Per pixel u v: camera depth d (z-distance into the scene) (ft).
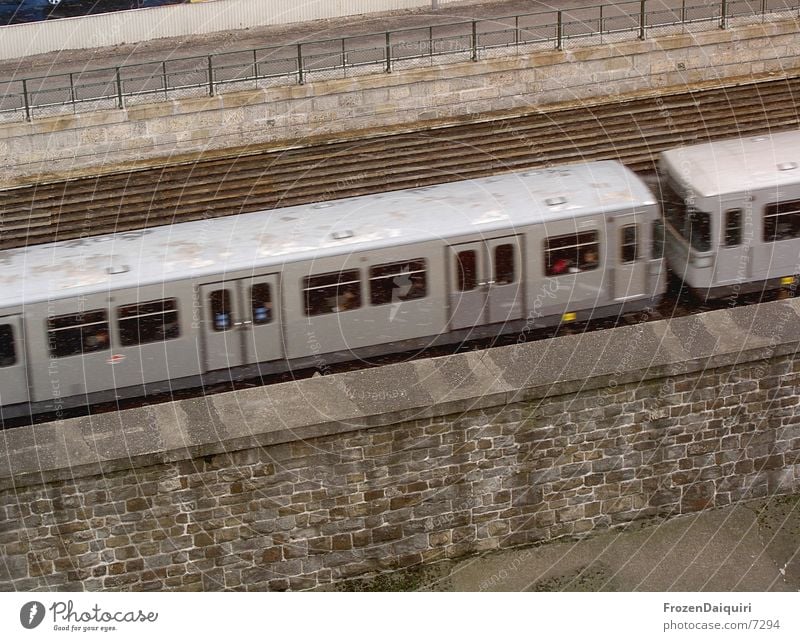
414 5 145.38
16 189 119.03
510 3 145.59
